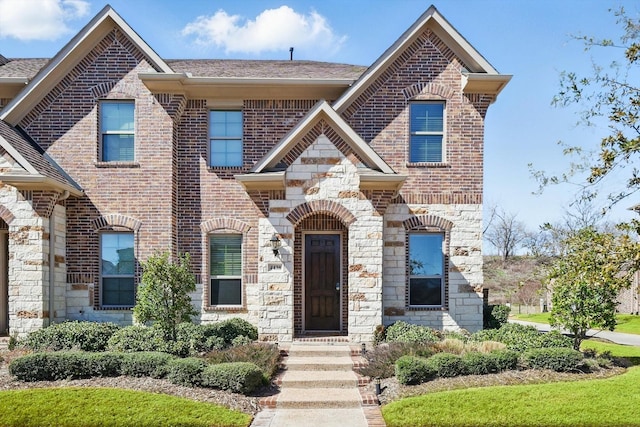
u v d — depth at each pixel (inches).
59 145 597.6
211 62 744.3
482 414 334.6
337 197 546.6
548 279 493.0
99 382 391.9
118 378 401.4
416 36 608.4
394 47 599.8
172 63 725.3
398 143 603.8
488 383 397.7
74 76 601.6
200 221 614.9
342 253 605.6
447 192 600.4
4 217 532.1
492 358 421.4
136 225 591.8
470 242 597.6
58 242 570.9
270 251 545.0
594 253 367.9
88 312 586.6
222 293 614.9
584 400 355.6
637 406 345.1
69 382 391.9
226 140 630.5
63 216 583.8
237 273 616.7
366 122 605.0
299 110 632.4
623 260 334.0
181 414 336.8
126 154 605.9
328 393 401.1
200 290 607.5
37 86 589.0
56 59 591.2
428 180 600.7
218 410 349.7
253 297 606.5
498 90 601.6
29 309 529.3
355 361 470.9
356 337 537.3
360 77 599.8
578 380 411.2
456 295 593.6
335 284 606.9
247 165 624.1
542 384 391.9
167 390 380.5
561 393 368.5
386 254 593.6
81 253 589.9
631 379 406.6
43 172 533.3
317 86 620.7
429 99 607.8
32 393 361.1
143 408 341.1
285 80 611.8
